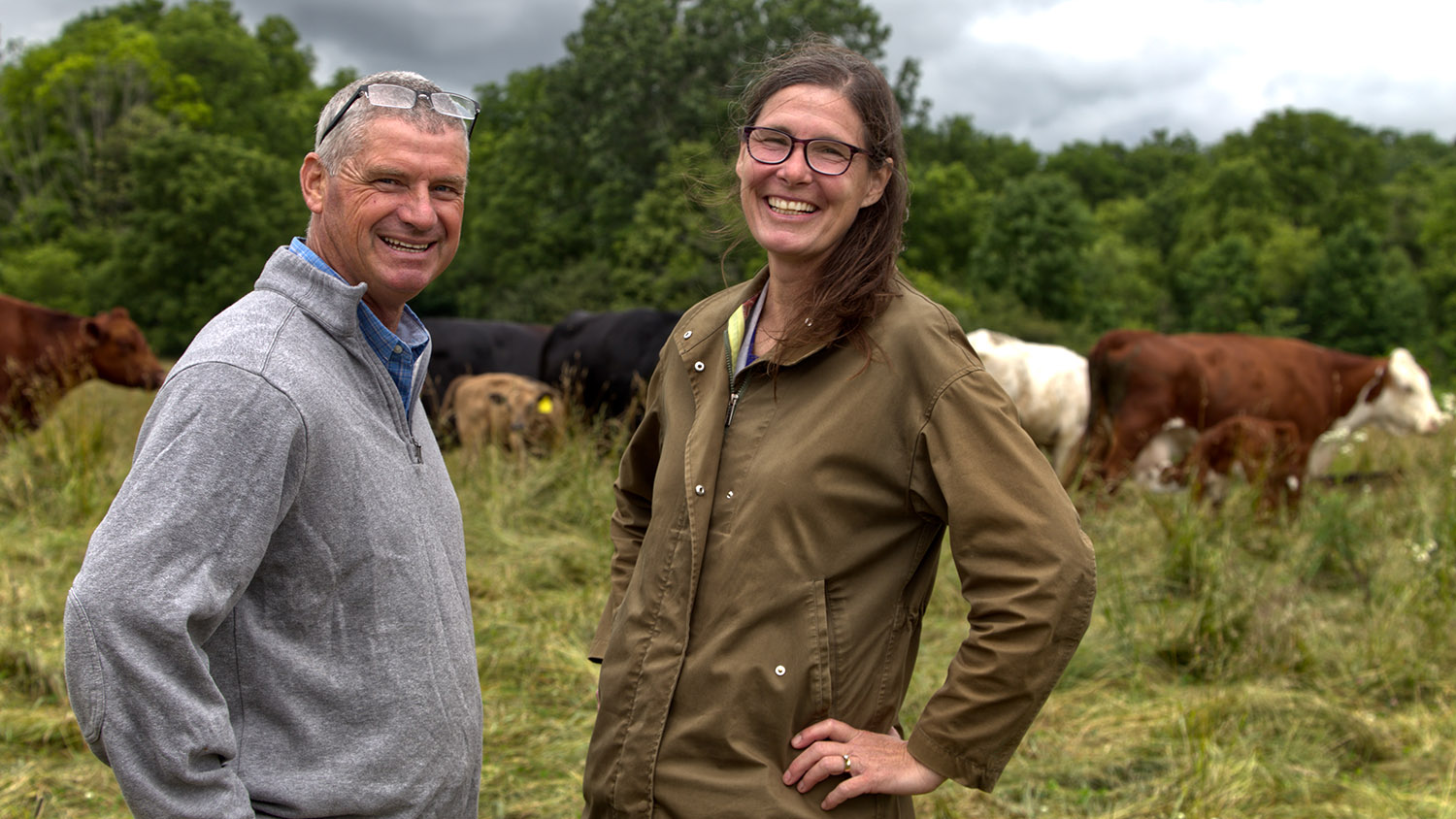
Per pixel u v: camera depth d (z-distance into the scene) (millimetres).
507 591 5141
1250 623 4625
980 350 8414
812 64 1667
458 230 1671
